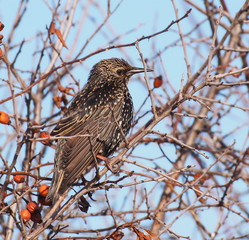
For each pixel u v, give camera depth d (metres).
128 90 13.23
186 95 10.19
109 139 12.22
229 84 10.09
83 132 11.82
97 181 10.98
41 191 9.98
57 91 14.11
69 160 10.85
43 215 11.86
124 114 12.63
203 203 12.62
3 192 9.23
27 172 9.86
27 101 13.17
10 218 11.98
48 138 8.78
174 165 13.77
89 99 12.33
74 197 9.94
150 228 13.21
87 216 12.47
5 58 9.95
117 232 10.12
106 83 13.25
